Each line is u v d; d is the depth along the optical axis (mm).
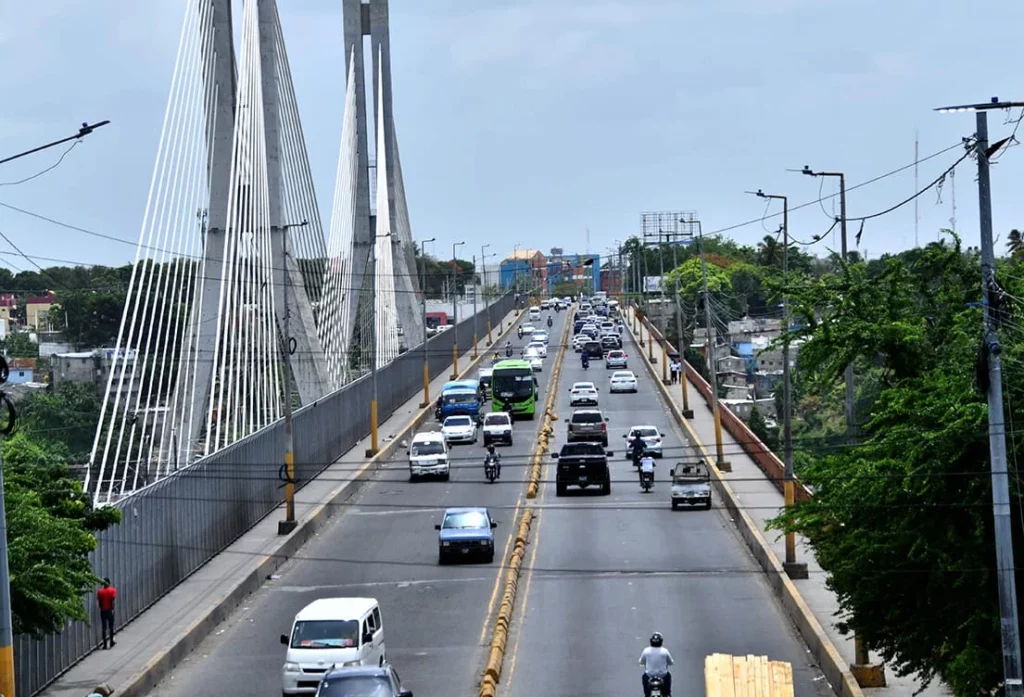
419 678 39781
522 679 39344
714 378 80250
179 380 64500
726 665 36000
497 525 61219
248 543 60750
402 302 129500
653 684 34875
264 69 85938
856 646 37844
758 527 60531
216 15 78312
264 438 68125
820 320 39500
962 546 30656
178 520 53719
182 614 47875
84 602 42344
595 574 54688
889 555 32000
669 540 61594
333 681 31250
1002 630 28125
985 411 30141
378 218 119688
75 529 36094
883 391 34688
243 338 74250
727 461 82062
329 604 39719
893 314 36500
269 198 83000
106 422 83938
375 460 85188
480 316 169375
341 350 99812
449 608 49375
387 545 62219
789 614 47625
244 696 38438
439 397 109500
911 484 31203
